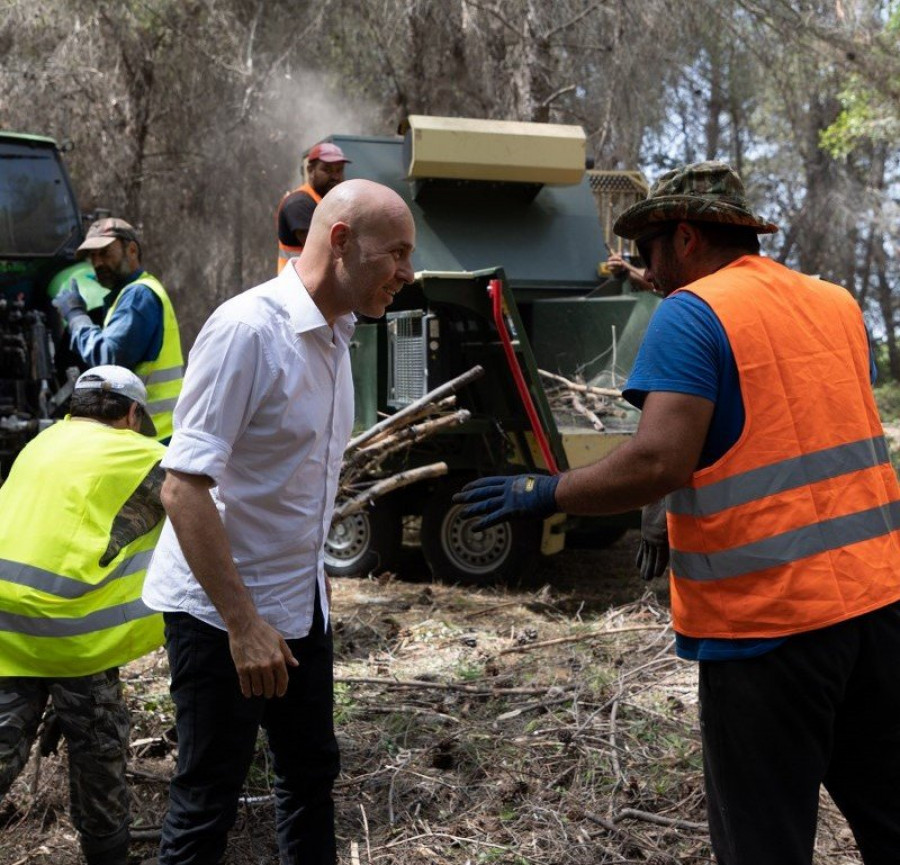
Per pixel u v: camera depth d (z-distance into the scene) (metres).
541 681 4.75
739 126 18.23
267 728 2.82
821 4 12.27
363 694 4.60
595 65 12.34
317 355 2.54
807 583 2.21
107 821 3.04
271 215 13.73
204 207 13.70
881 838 2.40
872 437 2.36
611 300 6.94
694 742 4.01
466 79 12.55
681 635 2.38
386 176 7.68
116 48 13.05
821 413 2.28
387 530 6.86
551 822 3.49
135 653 3.04
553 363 7.17
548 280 7.57
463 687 4.61
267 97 12.91
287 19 13.05
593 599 6.37
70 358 7.14
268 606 2.61
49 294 7.33
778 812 2.24
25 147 7.35
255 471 2.53
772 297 2.33
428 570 7.25
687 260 2.48
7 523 3.01
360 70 13.06
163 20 12.95
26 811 3.58
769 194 20.14
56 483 3.01
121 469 3.04
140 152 13.31
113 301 5.56
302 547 2.63
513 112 11.66
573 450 6.07
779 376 2.26
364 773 3.87
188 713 2.63
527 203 7.80
